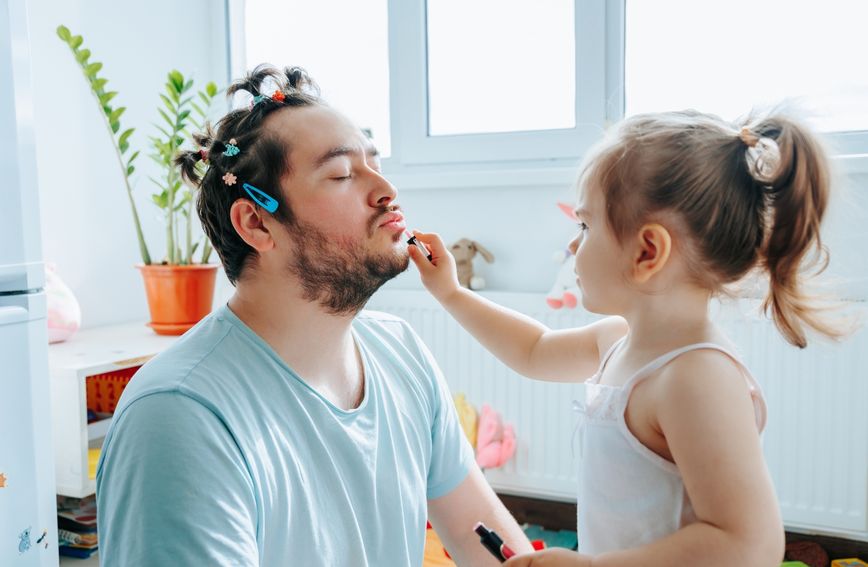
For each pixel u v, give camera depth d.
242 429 0.78
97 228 2.05
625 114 1.99
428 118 2.22
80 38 1.74
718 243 0.79
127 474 0.73
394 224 0.94
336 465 0.86
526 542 1.05
